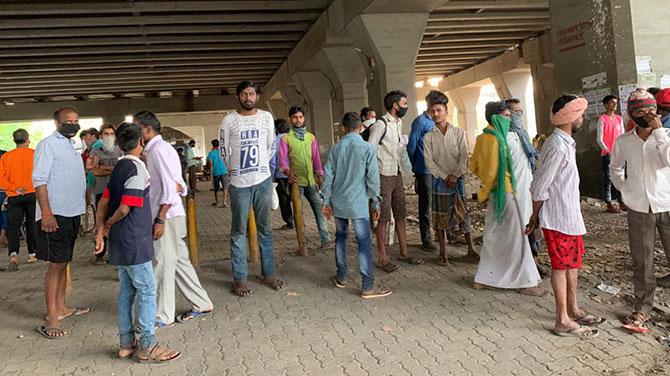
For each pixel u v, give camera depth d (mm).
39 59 19812
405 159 6629
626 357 3773
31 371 3980
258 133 5438
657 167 4117
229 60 22922
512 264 5129
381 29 14031
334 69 17984
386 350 4078
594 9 7699
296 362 3943
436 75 32812
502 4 16094
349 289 5633
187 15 15852
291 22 17984
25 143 7363
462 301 5043
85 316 5145
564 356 3830
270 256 5820
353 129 5391
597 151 8227
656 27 7438
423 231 7016
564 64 8312
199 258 7391
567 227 4078
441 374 3658
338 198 5359
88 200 9242
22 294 6059
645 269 4246
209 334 4555
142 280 3982
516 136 5211
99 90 28031
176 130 43531
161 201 4512
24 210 7551
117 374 3875
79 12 14305
